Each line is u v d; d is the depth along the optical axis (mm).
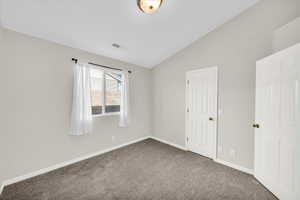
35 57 2055
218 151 2545
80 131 2430
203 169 2281
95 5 1669
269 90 1729
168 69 3516
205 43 2697
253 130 2100
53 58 2234
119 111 3398
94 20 1905
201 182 1930
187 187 1824
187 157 2744
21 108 1937
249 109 2139
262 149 1854
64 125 2375
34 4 1559
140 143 3605
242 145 2225
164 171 2223
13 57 1863
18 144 1916
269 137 1731
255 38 2057
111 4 1689
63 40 2246
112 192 1724
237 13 2211
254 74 2080
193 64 2934
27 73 1982
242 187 1817
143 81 3828
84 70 2541
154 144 3531
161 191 1746
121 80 3283
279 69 1578
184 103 3166
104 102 3080
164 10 1923
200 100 2822
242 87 2213
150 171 2223
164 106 3672
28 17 1715
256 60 2053
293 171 1416
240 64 2227
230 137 2371
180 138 3281
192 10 2002
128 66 3447
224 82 2434
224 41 2414
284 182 1519
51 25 1896
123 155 2844
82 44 2428
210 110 2652
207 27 2469
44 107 2150
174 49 3088
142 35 2406
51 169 2229
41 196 1634
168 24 2223
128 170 2250
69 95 2426
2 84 1769
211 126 2641
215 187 1821
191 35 2645
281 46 1788
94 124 2811
